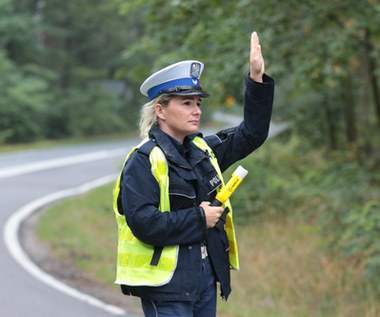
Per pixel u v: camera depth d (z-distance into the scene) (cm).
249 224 1272
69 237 1263
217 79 1110
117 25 4675
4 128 3988
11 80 4041
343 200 1068
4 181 2162
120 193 341
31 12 4450
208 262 347
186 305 333
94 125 4734
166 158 333
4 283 922
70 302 832
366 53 1245
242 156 372
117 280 335
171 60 1141
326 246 995
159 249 328
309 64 1107
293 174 1648
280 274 954
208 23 1057
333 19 1104
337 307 830
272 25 1095
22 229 1345
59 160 2938
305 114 1928
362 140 1673
